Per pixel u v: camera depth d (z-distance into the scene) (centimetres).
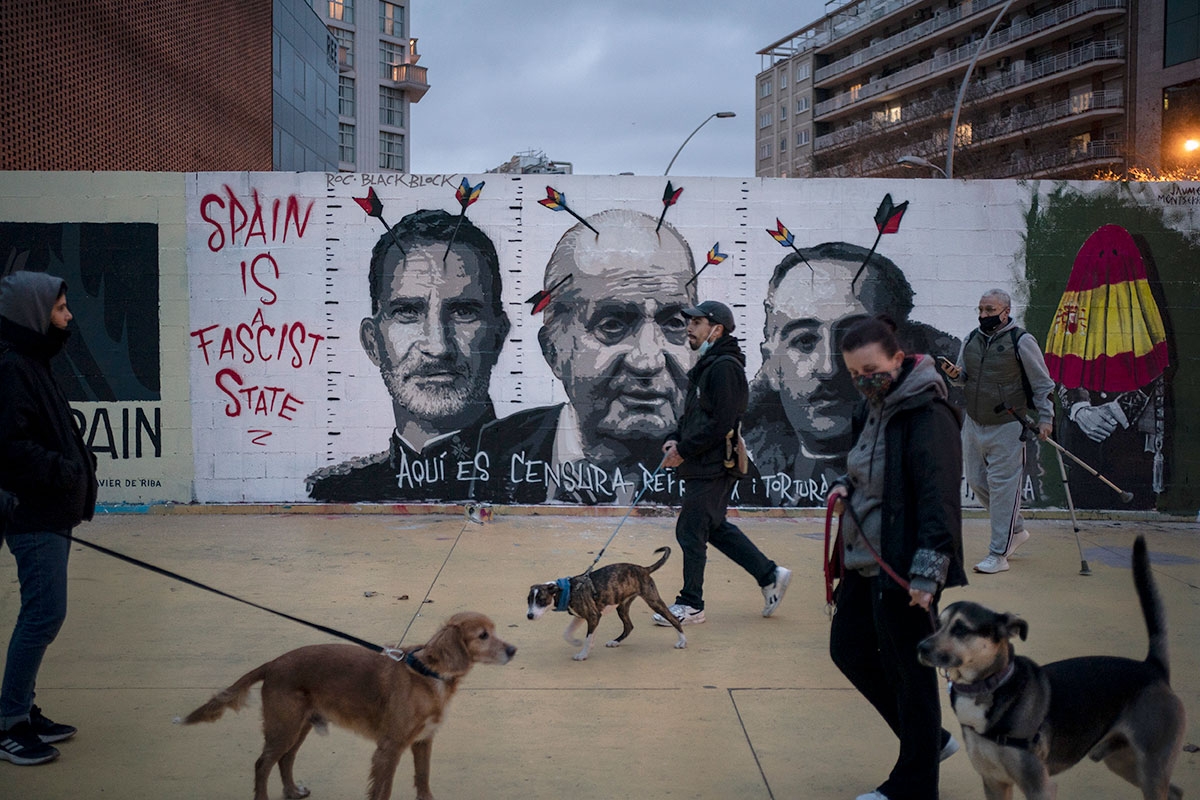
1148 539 840
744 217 924
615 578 524
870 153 6525
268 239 915
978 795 365
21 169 1095
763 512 926
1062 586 677
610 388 927
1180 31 4816
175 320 914
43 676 479
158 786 363
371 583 664
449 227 920
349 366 923
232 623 568
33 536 381
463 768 381
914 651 336
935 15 7056
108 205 908
